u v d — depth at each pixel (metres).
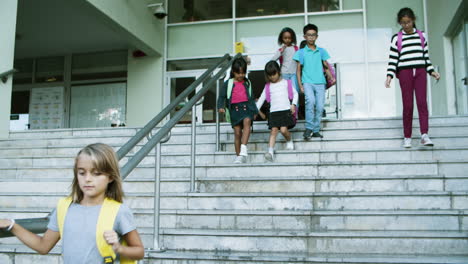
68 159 5.15
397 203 3.48
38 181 4.38
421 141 4.66
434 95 9.82
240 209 3.68
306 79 5.39
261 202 3.65
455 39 8.73
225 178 4.04
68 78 11.49
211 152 5.10
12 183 4.42
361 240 3.00
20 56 11.68
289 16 10.49
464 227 3.17
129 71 10.98
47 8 9.04
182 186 4.11
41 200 4.09
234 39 10.65
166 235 3.23
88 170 1.64
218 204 3.72
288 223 3.35
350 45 10.16
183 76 10.82
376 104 9.93
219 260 2.85
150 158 5.09
